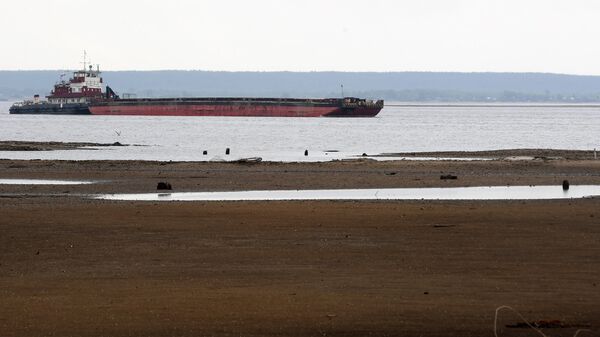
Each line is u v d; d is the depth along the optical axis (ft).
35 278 313.32
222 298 274.57
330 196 635.25
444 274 317.83
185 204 548.72
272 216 488.02
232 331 233.35
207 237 411.34
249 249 377.71
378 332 232.94
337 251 371.76
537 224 455.63
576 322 242.37
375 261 346.74
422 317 247.70
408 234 420.77
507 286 293.43
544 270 325.21
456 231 429.79
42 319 246.47
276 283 301.22
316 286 294.87
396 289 288.92
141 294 281.95
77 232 426.51
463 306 261.65
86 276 317.42
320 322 242.78
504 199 609.01
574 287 291.38
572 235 415.85
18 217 479.41
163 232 427.33
